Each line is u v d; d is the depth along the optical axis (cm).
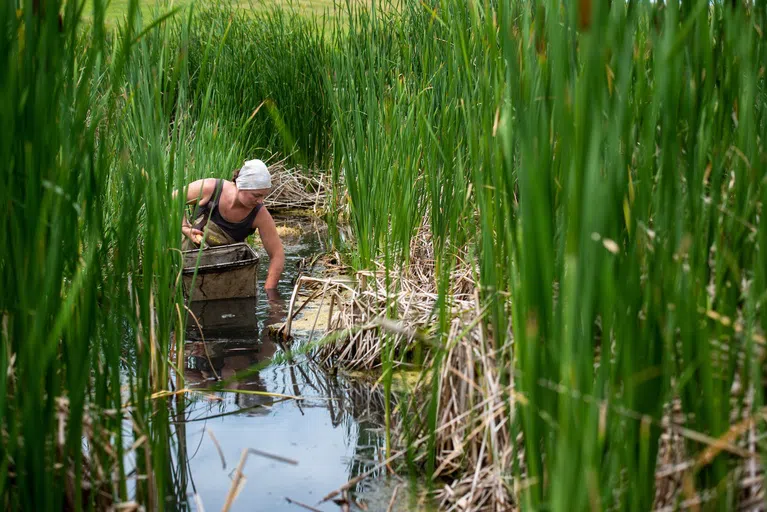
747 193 174
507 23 167
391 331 342
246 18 871
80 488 195
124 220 220
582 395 141
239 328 429
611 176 148
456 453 257
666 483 184
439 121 397
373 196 443
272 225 516
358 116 462
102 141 204
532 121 156
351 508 246
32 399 179
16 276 180
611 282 143
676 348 172
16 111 173
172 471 274
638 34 189
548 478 165
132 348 355
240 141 718
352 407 329
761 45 173
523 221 152
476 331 266
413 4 522
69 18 184
